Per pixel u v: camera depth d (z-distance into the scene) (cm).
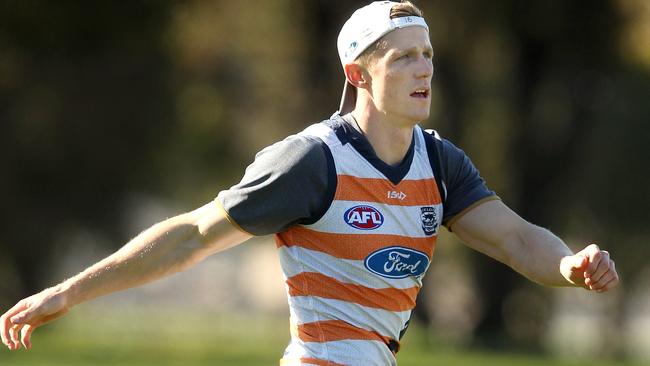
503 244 1600
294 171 1488
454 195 1602
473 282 8400
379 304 1538
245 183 1513
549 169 7881
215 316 11938
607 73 7869
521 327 8469
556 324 9681
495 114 8025
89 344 6012
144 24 7838
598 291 1461
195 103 8444
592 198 8600
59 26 7594
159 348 5900
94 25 7662
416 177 1545
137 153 8238
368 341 1538
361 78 1540
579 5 7406
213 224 1518
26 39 7625
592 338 9875
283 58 8356
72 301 1554
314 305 1538
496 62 7950
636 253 8869
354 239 1512
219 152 8800
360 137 1526
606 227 8706
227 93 8519
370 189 1513
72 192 8188
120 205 8438
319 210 1507
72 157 8069
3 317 1556
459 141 7706
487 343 7056
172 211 10031
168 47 8131
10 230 8150
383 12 1522
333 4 7762
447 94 7644
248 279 16412
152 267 1541
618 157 8475
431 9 7356
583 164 8394
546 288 8575
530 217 7919
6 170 8012
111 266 1542
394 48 1505
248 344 6700
